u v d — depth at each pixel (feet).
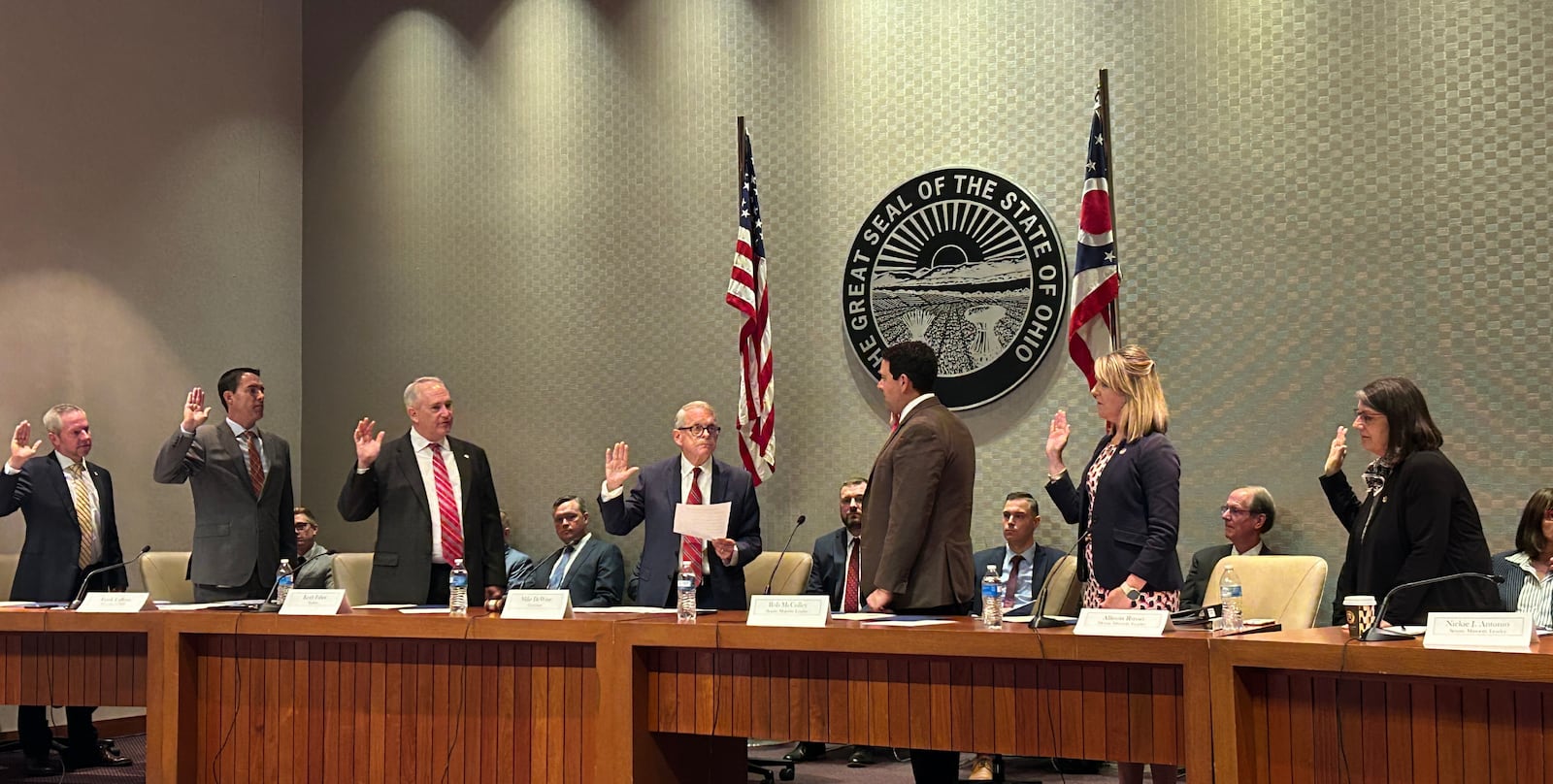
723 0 21.80
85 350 21.86
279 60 24.86
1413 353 17.22
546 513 22.75
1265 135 18.15
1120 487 12.12
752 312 19.74
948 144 20.03
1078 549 12.77
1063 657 9.97
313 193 24.76
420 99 24.21
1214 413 18.24
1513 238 16.78
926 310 19.92
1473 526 10.66
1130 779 12.97
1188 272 18.47
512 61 23.50
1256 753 9.43
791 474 20.72
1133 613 9.90
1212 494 18.21
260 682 13.42
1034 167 19.45
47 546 19.17
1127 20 19.01
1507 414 16.70
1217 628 10.29
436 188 23.99
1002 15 19.80
